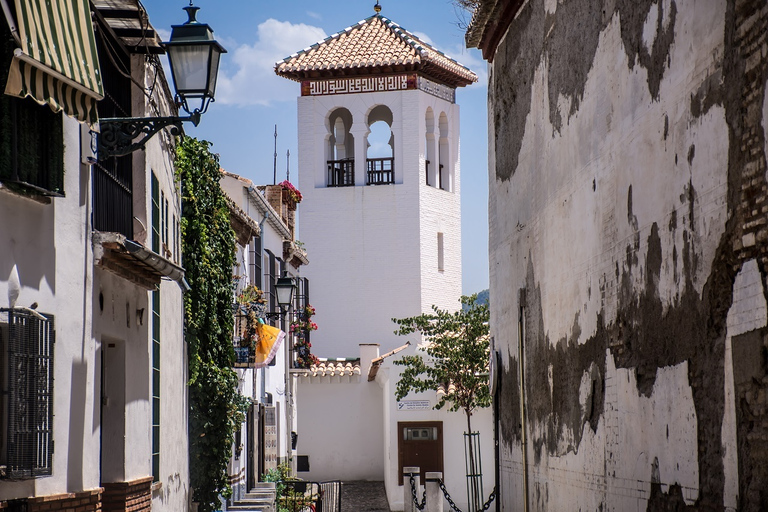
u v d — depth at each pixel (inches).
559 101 376.2
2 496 294.7
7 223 300.0
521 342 449.7
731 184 222.7
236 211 828.0
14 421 294.5
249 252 986.7
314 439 1579.7
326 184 1840.6
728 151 224.1
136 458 454.6
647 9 276.2
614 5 306.5
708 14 234.5
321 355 1814.7
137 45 457.1
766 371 207.3
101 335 395.5
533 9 421.1
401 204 1811.0
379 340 1809.8
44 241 327.6
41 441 316.8
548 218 396.2
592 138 331.9
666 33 261.7
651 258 273.7
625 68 295.7
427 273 1819.6
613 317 308.7
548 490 397.7
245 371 909.2
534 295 422.6
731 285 223.5
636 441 286.0
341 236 1825.8
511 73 468.4
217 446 667.4
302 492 1042.7
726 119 225.0
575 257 354.0
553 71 385.7
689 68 246.2
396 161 1820.9
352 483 1550.2
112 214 426.3
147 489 465.7
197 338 644.1
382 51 1807.3
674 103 255.9
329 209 1828.2
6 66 288.2
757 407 210.7
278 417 1170.0
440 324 1301.7
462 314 1290.6
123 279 430.0
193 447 660.1
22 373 301.4
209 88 360.2
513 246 467.2
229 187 947.3
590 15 333.4
